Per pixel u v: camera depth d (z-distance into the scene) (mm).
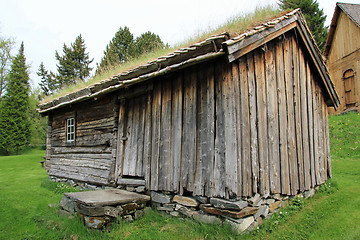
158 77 5418
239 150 3990
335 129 12891
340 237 3906
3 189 7945
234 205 3746
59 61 39469
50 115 9852
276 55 5316
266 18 5273
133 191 5586
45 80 41344
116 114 6457
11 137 27781
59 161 8883
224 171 4027
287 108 5453
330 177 6977
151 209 4957
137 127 5898
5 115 28141
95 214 4016
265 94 4844
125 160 6047
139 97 6012
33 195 7012
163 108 5246
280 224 4375
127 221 4449
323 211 5008
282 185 4930
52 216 4926
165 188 4898
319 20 22438
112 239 3824
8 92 28891
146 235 3949
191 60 3998
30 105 31531
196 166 4434
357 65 15469
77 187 7664
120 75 5496
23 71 30266
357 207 5125
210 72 4461
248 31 4234
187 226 4168
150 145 5422
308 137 6145
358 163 8898
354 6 16984
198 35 6363
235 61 4223
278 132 5062
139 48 26422
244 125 4176
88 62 41688
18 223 4789
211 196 4141
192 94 4711
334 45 17531
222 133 4145
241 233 3721
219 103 4250
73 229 4055
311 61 6465
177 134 4859
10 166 15188
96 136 7117
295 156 5496
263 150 4551
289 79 5656
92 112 7465
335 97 7340
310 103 6438
